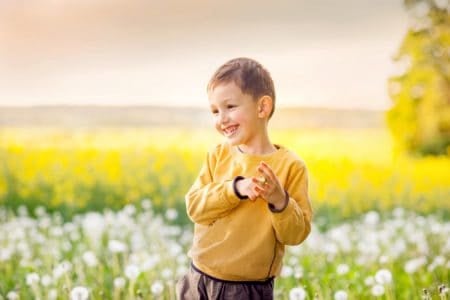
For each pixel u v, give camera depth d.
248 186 2.54
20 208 7.52
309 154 8.85
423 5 8.73
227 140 2.72
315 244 5.54
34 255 5.60
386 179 8.45
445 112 8.77
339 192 8.11
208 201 2.65
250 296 2.68
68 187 8.07
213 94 2.69
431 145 8.77
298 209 2.57
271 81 2.75
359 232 6.43
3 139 8.78
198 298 2.74
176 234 6.50
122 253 5.44
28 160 8.47
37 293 4.10
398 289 4.50
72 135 8.86
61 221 7.52
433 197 8.11
